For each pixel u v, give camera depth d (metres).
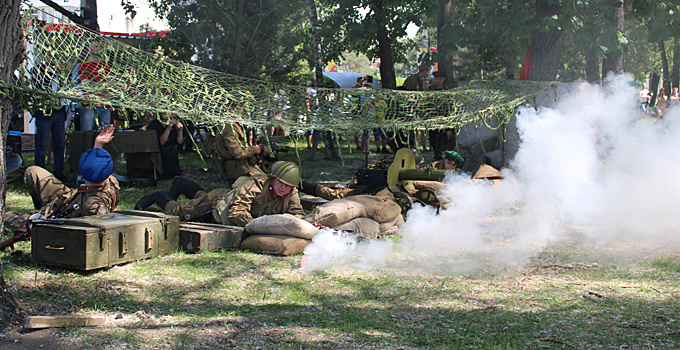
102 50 4.59
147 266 5.28
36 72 4.06
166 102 4.58
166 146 10.91
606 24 10.95
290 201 6.64
